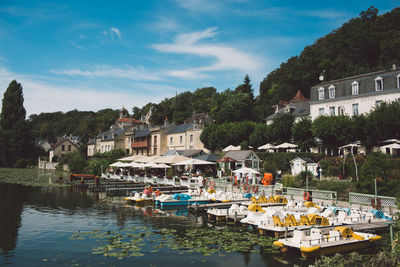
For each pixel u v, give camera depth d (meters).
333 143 36.53
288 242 12.62
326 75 75.12
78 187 41.31
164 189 35.22
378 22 79.56
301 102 53.97
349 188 24.00
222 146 50.38
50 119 171.75
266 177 30.69
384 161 23.25
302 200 24.28
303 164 32.75
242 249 12.89
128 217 20.52
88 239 14.55
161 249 12.90
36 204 26.31
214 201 25.88
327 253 12.11
